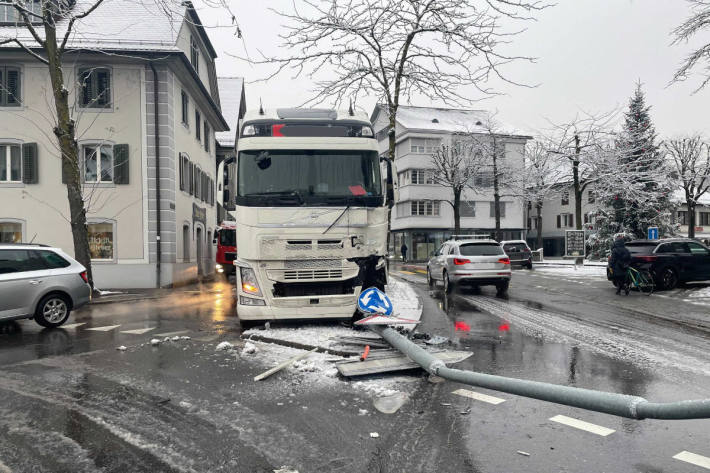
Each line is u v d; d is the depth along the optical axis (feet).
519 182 139.23
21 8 46.70
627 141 113.80
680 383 18.24
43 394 17.60
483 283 48.88
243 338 26.84
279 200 26.53
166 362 22.11
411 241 168.25
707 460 11.87
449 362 20.06
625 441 13.03
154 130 64.44
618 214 128.77
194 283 74.28
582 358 22.24
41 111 63.21
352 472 11.45
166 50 62.59
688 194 150.51
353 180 27.45
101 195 63.57
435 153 148.15
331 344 23.21
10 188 62.75
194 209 79.51
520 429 13.91
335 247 26.66
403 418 14.83
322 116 29.37
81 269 33.35
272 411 15.51
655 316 34.81
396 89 45.44
